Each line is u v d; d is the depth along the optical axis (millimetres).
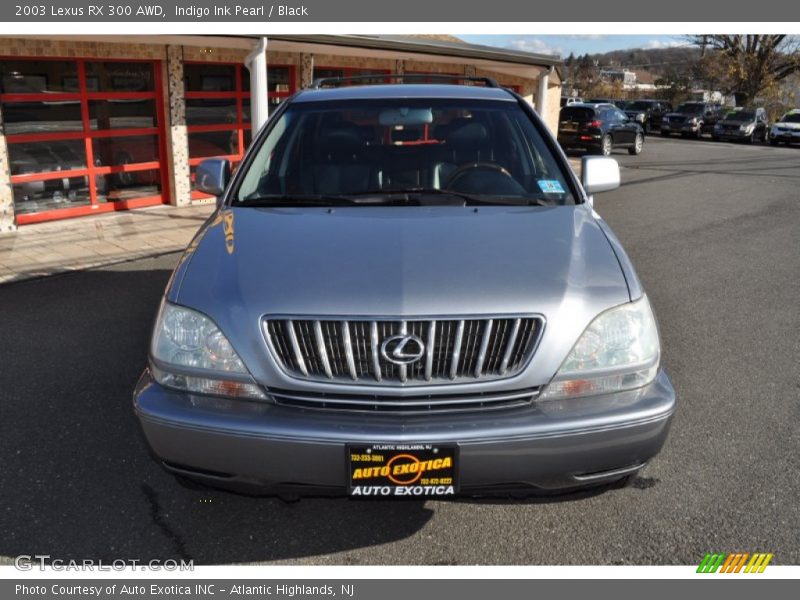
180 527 2820
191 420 2314
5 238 8320
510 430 2248
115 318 5348
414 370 2312
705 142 31266
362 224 2848
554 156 3523
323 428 2244
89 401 3902
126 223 9281
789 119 30531
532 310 2344
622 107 39188
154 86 10328
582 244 2736
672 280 6586
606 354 2395
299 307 2340
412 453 2232
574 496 2549
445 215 2961
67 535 2756
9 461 3275
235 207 3184
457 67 15625
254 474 2320
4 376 4246
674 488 3053
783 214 10539
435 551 2680
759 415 3762
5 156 8617
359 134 3566
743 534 2734
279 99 12180
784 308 5723
